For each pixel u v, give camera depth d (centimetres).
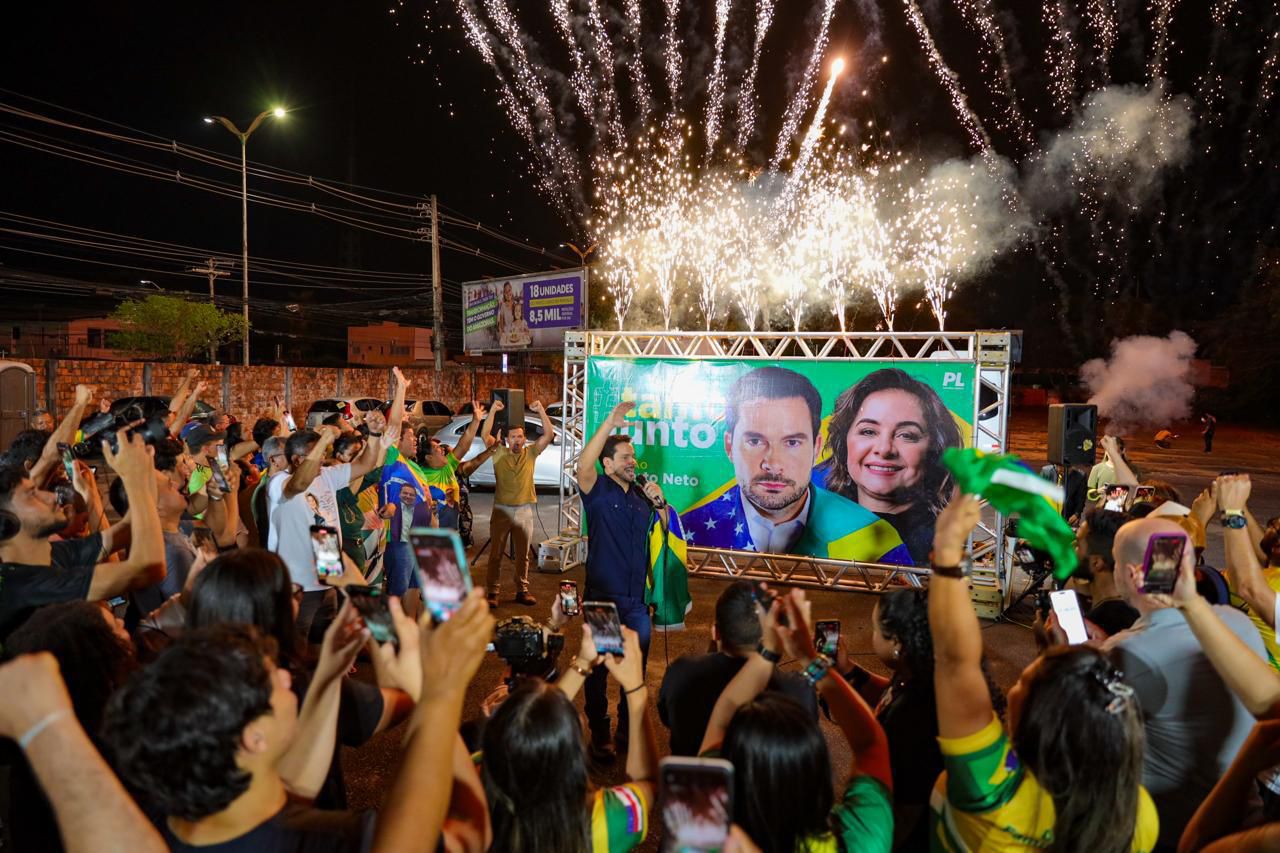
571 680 244
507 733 192
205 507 556
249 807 158
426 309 4153
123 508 371
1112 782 186
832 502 834
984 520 1247
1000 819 192
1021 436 3247
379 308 4525
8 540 303
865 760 223
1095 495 811
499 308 2064
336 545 250
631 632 251
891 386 809
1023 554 731
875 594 831
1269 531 369
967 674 193
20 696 141
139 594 392
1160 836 248
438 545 161
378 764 468
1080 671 191
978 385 780
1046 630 310
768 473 855
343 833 160
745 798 195
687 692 285
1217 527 1253
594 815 214
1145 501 496
